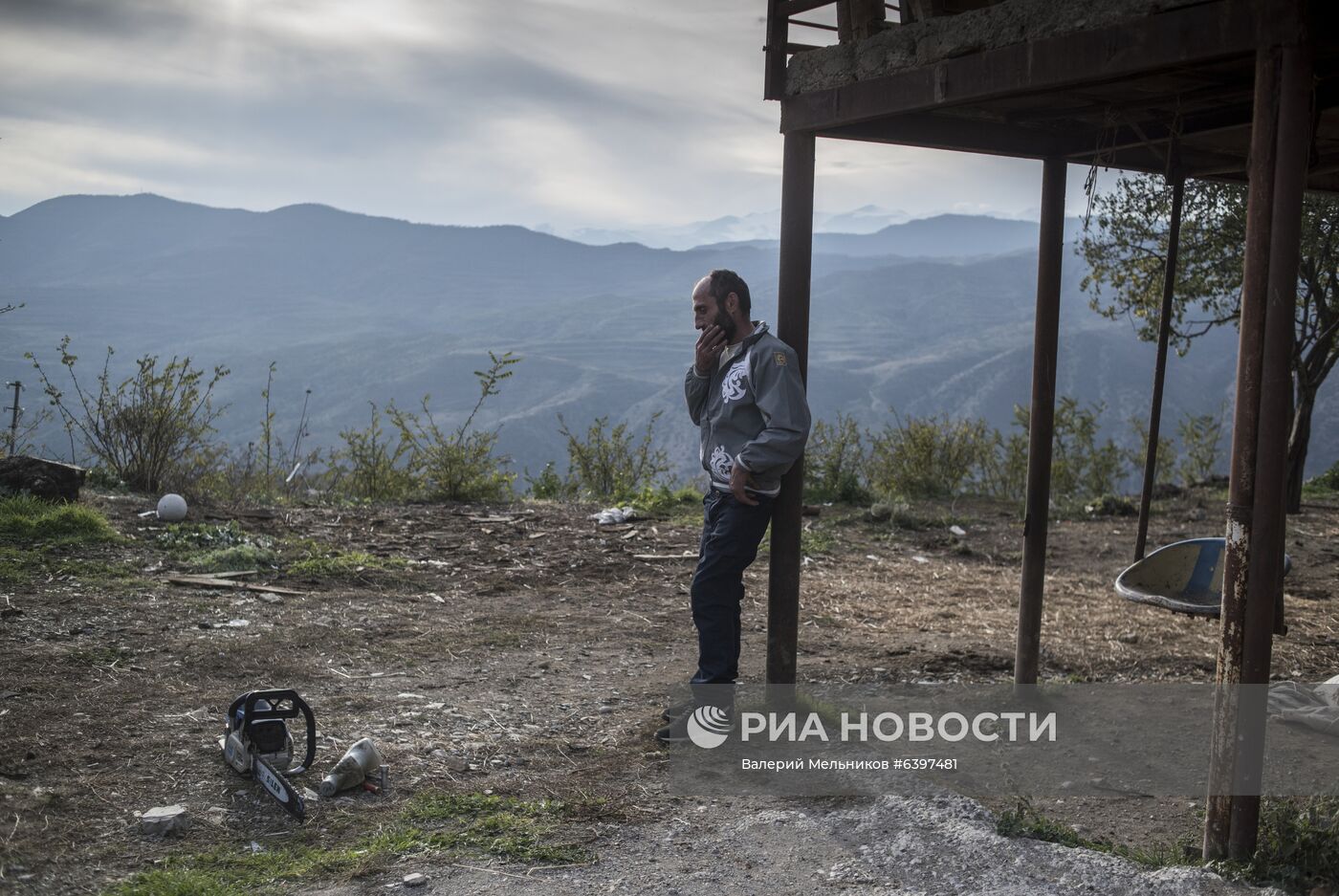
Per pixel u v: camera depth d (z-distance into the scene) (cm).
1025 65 384
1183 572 641
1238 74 441
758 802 385
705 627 461
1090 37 362
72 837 341
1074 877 320
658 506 1197
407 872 325
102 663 532
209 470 1109
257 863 331
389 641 619
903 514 1192
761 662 606
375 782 397
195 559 775
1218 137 521
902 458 1487
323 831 357
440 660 586
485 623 677
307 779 399
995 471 1486
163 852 336
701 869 330
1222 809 330
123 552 782
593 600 766
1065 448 1553
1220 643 329
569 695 526
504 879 321
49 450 1032
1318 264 1138
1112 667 617
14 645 549
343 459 1223
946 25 415
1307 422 1310
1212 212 1246
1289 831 337
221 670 536
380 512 1070
